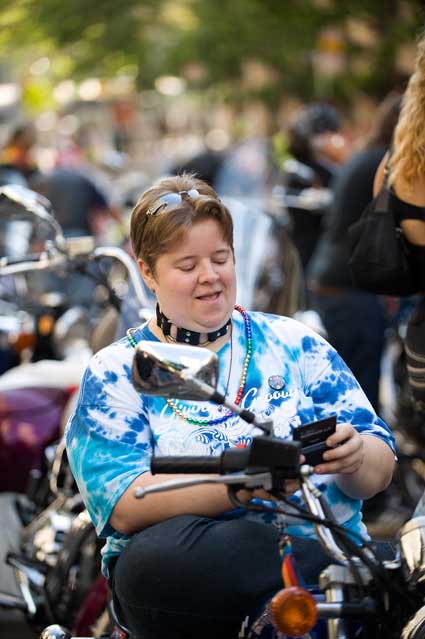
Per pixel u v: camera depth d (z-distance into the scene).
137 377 3.51
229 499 3.62
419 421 8.31
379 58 22.69
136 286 5.58
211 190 4.16
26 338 9.20
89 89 34.00
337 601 3.50
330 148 12.30
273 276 7.24
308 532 4.00
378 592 3.50
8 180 14.33
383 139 8.77
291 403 4.10
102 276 5.93
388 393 9.22
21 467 6.93
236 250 7.20
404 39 22.11
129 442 4.02
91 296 11.32
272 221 7.29
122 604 3.93
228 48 26.77
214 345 4.16
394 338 8.90
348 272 8.77
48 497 6.55
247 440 4.03
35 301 9.77
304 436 3.63
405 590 3.53
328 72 23.41
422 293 5.54
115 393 4.07
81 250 5.82
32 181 14.73
